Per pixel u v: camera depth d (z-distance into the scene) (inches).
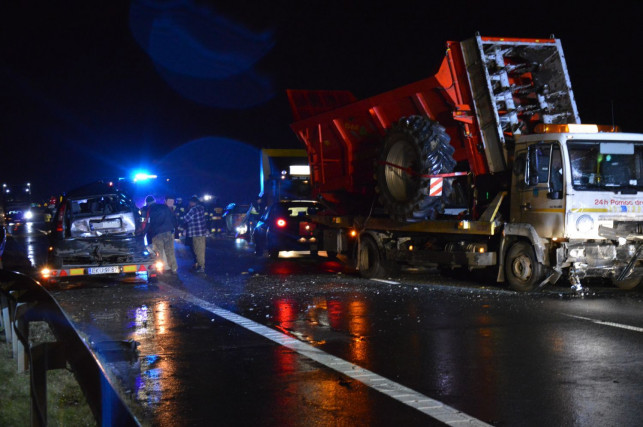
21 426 200.7
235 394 245.4
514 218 505.0
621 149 479.8
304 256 760.3
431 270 641.6
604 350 303.9
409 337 337.1
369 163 634.2
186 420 218.4
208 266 724.7
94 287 547.5
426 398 237.8
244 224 1234.0
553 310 410.6
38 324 339.6
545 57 546.6
